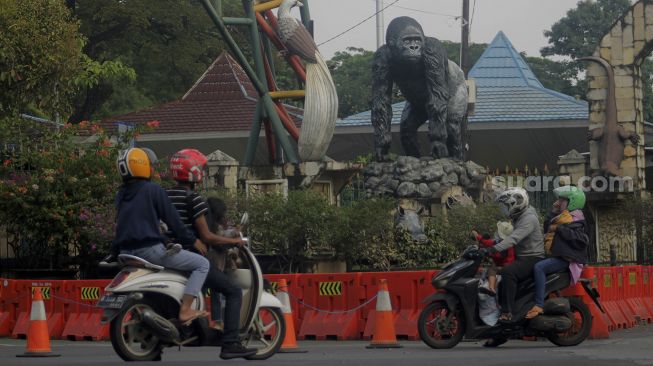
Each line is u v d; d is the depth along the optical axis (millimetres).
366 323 20500
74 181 27266
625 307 23188
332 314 20891
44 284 23125
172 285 12320
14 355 16734
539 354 14492
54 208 27125
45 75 31062
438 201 30812
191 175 12922
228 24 32562
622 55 37281
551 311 16703
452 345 16547
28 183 27219
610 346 16562
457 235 29250
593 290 17375
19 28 30000
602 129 37125
